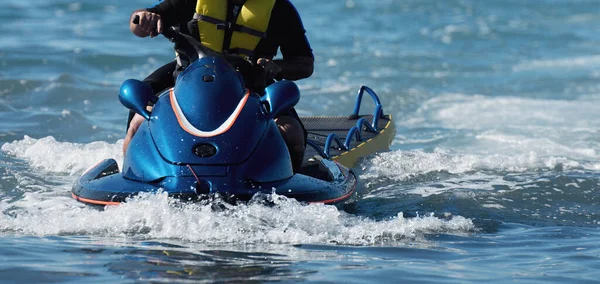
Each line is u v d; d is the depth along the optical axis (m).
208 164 15.82
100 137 28.94
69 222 15.60
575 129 32.88
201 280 12.08
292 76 20.23
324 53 52.66
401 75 46.72
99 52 47.84
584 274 13.23
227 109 16.86
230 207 15.26
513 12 79.44
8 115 31.45
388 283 12.39
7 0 71.19
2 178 20.98
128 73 44.19
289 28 20.09
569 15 78.69
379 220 17.28
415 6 79.50
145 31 18.23
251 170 16.02
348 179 18.78
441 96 40.56
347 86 41.38
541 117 35.53
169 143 16.20
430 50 56.50
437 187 21.19
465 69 49.72
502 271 13.37
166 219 15.10
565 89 43.69
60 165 22.98
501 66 51.16
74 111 32.31
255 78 18.92
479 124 34.31
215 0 19.41
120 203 15.57
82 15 65.56
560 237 16.22
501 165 24.03
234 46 19.55
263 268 12.91
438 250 14.85
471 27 68.69
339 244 14.87
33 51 47.25
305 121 27.30
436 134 32.22
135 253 13.68
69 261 13.13
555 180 21.81
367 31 64.81
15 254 13.53
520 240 15.88
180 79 17.61
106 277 12.21
